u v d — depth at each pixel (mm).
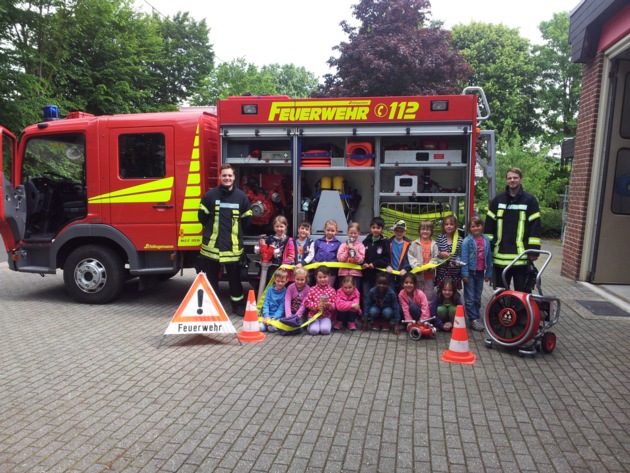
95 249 7465
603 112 8656
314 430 3676
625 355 5371
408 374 4801
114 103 22531
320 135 6922
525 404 4145
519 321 5348
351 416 3902
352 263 6445
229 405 4094
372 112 6777
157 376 4723
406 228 6934
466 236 6387
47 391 4359
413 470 3168
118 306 7527
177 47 34531
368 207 7484
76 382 4562
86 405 4082
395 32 20594
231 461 3262
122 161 7301
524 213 6125
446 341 5879
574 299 7777
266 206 7445
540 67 26391
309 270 6574
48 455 3318
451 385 4539
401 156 6941
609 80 8531
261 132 7035
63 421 3807
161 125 7188
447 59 20594
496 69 26750
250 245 7383
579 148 9344
